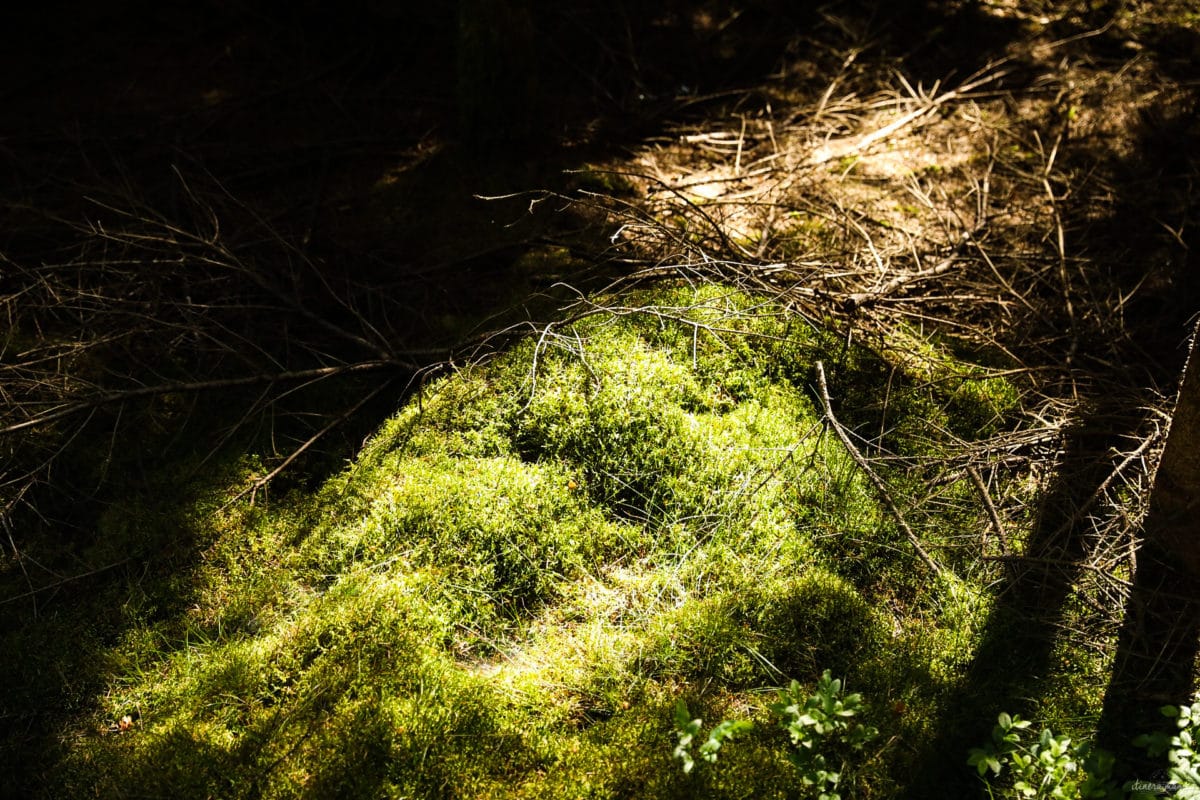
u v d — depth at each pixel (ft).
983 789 6.75
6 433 7.77
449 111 11.12
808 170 10.43
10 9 12.15
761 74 11.93
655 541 7.66
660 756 6.71
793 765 6.60
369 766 6.68
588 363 8.13
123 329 8.77
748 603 7.30
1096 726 6.98
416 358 8.59
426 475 7.80
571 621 7.38
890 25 12.54
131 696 7.10
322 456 8.28
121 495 8.08
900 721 6.93
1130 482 7.84
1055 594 7.50
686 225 9.64
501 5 9.95
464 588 7.39
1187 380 7.01
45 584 7.63
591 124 11.03
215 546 7.77
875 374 8.50
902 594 7.55
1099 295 9.21
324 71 11.41
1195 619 7.23
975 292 9.25
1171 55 11.94
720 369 8.33
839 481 7.88
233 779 6.67
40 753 6.89
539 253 9.47
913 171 10.52
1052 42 12.25
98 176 9.66
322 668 7.04
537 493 7.72
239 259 8.87
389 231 9.73
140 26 12.12
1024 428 8.35
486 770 6.70
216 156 10.36
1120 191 10.13
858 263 9.34
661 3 12.67
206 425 8.44
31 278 8.97
